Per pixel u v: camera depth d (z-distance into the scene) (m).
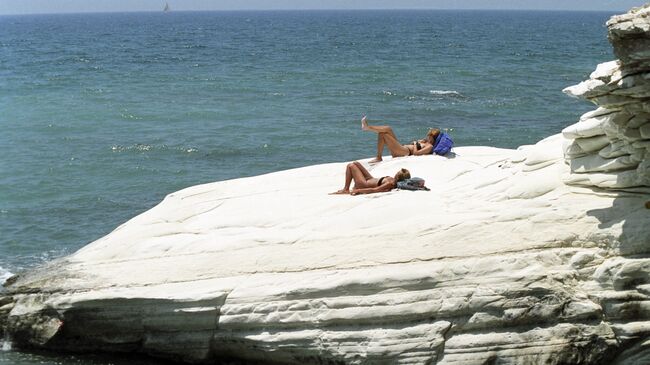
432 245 18.94
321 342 18.06
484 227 19.12
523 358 17.91
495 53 116.19
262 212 21.69
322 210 21.36
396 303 17.98
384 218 20.27
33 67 93.25
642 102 17.27
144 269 19.89
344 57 106.81
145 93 65.81
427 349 17.77
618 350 18.23
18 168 38.66
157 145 44.31
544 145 21.27
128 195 34.53
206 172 38.81
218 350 19.00
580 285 18.41
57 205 32.75
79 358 19.44
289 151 43.31
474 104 60.06
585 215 19.00
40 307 19.50
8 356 19.39
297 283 18.42
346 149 43.84
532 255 18.50
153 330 19.09
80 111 55.59
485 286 18.11
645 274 18.20
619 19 16.44
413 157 24.89
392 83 74.00
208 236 20.84
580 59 105.44
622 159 18.81
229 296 18.55
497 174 21.34
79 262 20.84
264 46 136.88
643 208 18.72
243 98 63.03
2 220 30.62
